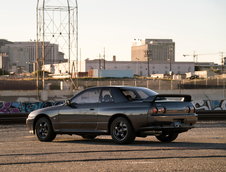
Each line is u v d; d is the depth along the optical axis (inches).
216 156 399.5
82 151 450.0
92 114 555.5
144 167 342.3
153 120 515.8
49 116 588.4
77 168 341.1
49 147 497.7
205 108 1562.5
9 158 405.7
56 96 2632.9
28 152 449.7
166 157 396.2
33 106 1446.9
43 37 2876.5
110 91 553.6
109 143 545.6
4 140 605.3
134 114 522.9
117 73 5452.8
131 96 542.0
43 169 339.6
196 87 3683.6
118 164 358.0
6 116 1293.1
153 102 523.2
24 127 893.8
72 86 2866.6
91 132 557.9
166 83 3545.8
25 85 3353.8
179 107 535.5
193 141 557.3
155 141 567.8
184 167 339.6
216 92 2714.1
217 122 1010.7
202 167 338.6
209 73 6053.2
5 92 2588.6
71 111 573.3
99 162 370.6
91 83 3469.5
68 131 576.1
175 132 545.0
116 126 533.6
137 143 539.5
